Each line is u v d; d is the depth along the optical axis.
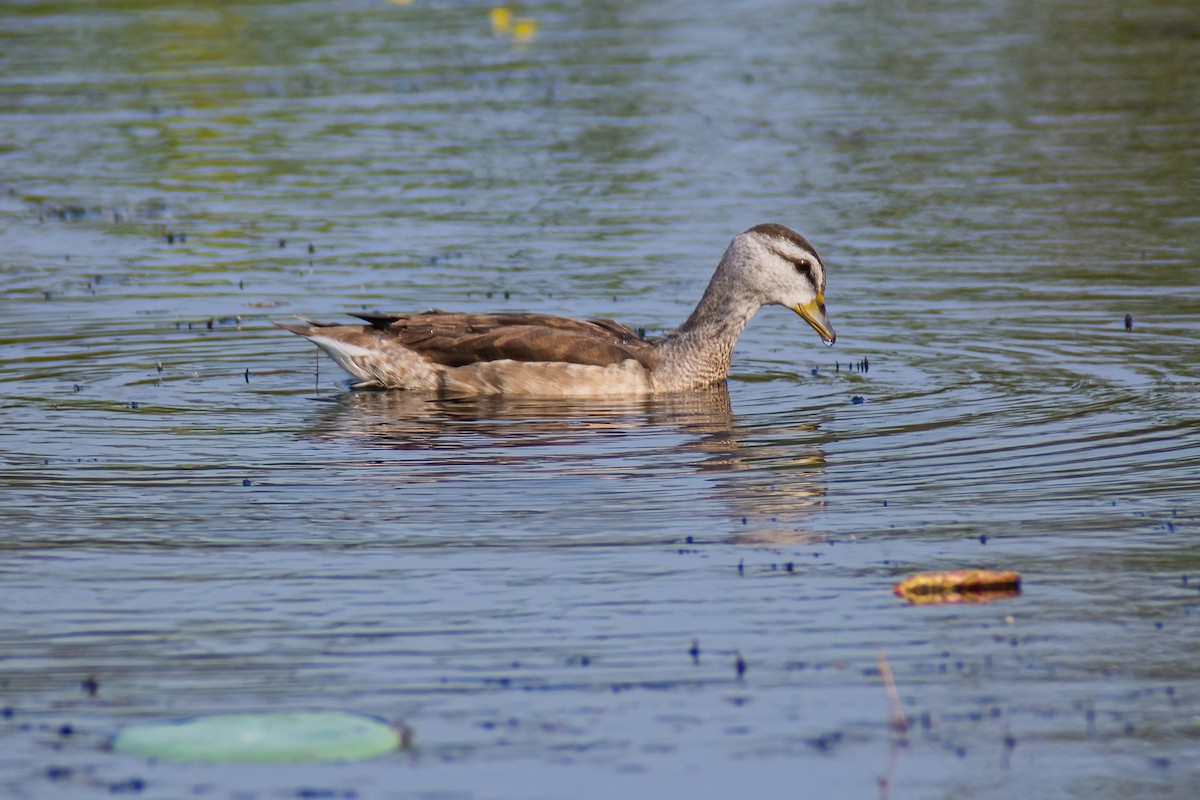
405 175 25.77
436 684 9.70
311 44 35.59
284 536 12.16
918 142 27.25
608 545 11.96
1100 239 21.73
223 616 10.66
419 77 32.38
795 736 9.14
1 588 11.12
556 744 9.03
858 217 23.09
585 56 34.41
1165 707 9.43
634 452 14.37
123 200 24.69
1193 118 28.19
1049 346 17.59
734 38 36.41
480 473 13.73
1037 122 28.38
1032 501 12.83
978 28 37.22
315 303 19.75
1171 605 10.78
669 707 9.45
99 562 11.62
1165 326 18.16
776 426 15.17
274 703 9.44
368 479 13.55
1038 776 8.72
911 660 10.04
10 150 27.36
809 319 17.08
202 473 13.72
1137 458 13.83
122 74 32.53
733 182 25.00
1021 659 10.04
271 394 16.50
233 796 8.54
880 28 37.56
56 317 19.16
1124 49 34.31
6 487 13.28
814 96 30.70
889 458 14.03
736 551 11.83
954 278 20.28
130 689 9.62
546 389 16.56
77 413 15.62
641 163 26.25
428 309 19.28
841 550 11.84
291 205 24.25
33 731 9.14
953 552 11.76
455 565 11.55
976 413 15.35
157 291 20.28
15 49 34.88
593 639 10.34
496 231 22.69
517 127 28.61
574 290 20.05
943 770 8.77
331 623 10.55
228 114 29.61
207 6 39.66
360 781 8.68
